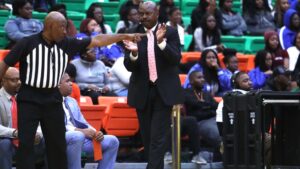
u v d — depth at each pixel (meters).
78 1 26.22
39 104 14.68
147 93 16.31
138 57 16.27
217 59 21.34
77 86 19.03
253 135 15.24
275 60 23.14
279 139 15.78
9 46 21.86
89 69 20.55
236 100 15.55
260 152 15.16
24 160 14.68
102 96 20.30
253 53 25.56
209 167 19.53
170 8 24.42
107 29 23.67
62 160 15.05
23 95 14.70
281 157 15.79
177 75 16.42
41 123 14.89
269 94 15.20
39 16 23.52
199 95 20.27
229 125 15.71
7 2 24.62
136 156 19.66
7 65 14.54
